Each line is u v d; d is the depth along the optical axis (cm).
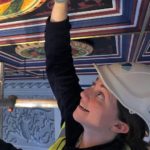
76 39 182
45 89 403
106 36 174
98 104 65
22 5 127
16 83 420
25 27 163
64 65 88
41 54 231
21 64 285
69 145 73
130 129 66
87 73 338
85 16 145
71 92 85
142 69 68
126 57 246
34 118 418
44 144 411
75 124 77
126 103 64
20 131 427
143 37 181
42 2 123
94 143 68
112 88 65
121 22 152
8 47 218
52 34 86
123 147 67
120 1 127
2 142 73
